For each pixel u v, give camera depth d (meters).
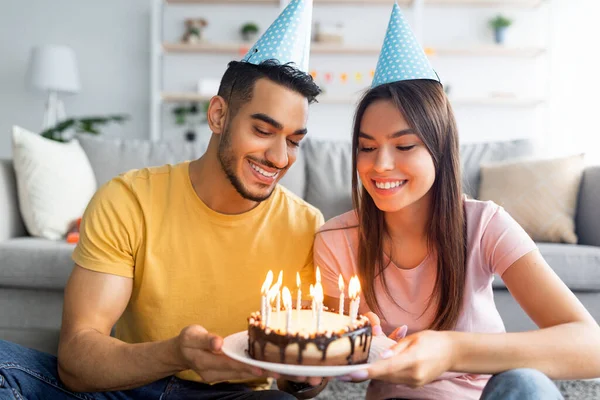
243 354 0.88
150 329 1.22
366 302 1.23
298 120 1.10
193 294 1.22
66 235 2.56
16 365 1.03
